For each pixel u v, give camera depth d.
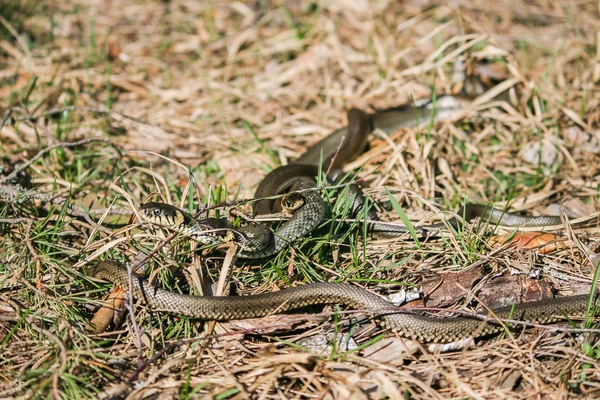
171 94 13.58
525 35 15.60
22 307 8.22
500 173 11.44
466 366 7.55
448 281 8.45
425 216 9.97
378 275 8.76
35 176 10.98
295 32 15.29
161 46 15.19
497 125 12.34
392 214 10.13
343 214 9.01
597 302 8.20
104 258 8.71
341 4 16.27
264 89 13.84
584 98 12.47
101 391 7.18
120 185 10.73
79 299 8.13
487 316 7.77
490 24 16.00
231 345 7.77
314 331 7.99
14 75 13.84
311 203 9.02
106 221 9.91
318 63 14.48
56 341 7.41
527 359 7.57
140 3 17.11
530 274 8.52
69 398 7.01
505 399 7.07
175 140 12.16
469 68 13.06
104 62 14.58
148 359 7.38
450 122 12.05
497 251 8.86
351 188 9.88
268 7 16.59
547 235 9.41
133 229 9.38
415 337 7.87
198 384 7.24
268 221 9.20
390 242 9.35
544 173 11.37
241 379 7.27
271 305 8.03
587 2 17.03
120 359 7.53
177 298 7.99
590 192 10.91
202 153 11.94
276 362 7.30
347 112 12.09
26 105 12.21
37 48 14.96
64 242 9.38
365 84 13.63
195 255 8.34
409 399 7.06
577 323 8.20
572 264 9.04
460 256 8.88
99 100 13.43
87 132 12.16
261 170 11.42
